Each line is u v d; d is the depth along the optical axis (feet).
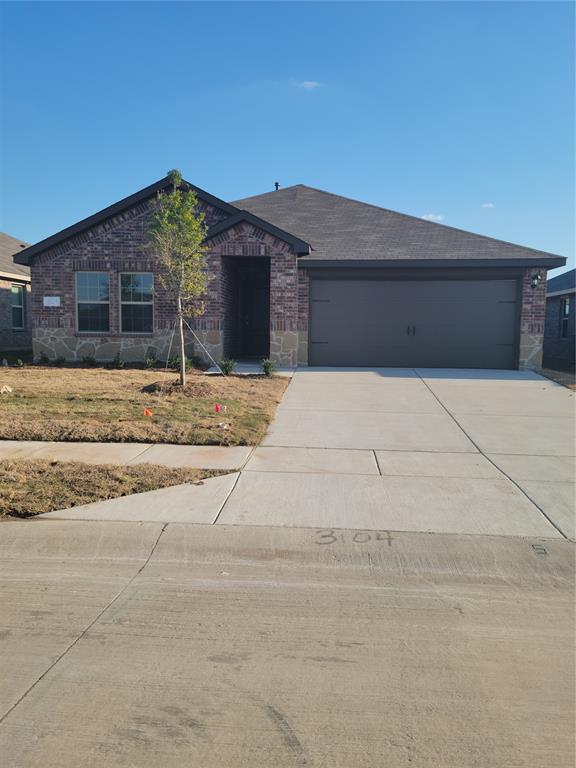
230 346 59.67
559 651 12.28
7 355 65.67
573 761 9.15
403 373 51.24
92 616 13.57
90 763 9.01
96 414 32.83
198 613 13.75
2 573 15.83
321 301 55.93
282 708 10.35
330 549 17.16
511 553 16.97
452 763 9.08
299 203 69.67
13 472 22.72
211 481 22.71
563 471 24.62
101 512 19.42
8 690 10.79
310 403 38.11
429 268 54.19
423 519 19.25
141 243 56.39
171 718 10.05
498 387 44.60
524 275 54.13
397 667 11.65
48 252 57.16
